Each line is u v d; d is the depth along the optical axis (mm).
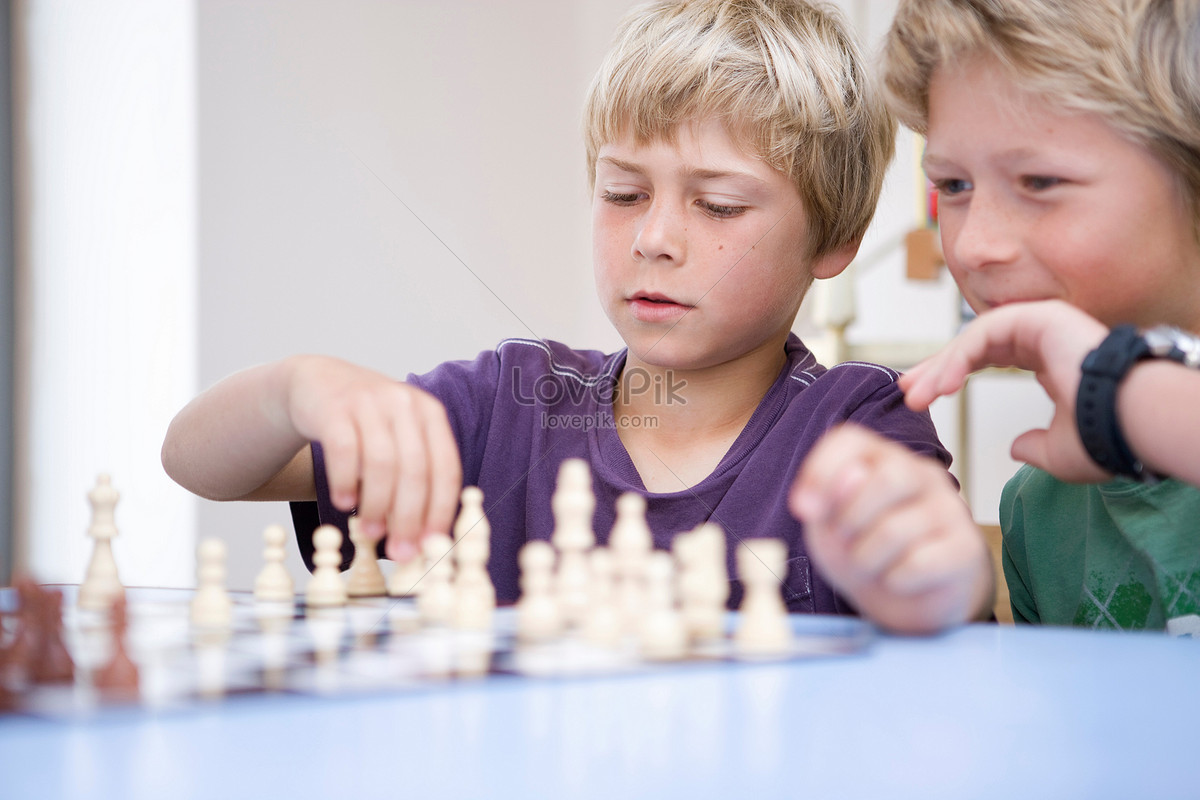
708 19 928
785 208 904
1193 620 729
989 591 662
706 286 871
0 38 2420
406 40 1583
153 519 1730
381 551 666
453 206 1377
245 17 2027
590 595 476
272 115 1900
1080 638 521
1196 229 730
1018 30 687
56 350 2318
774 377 981
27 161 2418
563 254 971
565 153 1383
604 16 1407
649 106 865
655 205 883
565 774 255
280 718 312
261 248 1890
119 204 2246
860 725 316
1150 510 776
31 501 2240
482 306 910
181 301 2096
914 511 481
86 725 302
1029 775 265
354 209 1486
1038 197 721
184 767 257
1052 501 879
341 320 1436
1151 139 692
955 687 382
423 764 262
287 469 884
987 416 2361
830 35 998
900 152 1785
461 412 846
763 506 851
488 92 1455
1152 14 679
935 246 1854
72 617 556
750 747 286
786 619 524
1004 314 679
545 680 375
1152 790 254
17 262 2357
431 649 439
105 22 2307
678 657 433
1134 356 600
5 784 240
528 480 827
